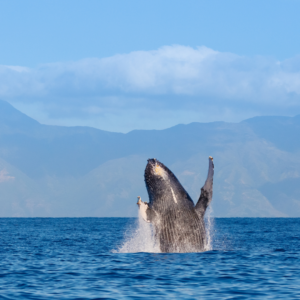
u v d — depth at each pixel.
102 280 50.88
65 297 43.41
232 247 90.19
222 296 43.66
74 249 91.06
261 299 42.62
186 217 58.34
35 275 54.72
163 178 57.84
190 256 62.34
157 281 49.84
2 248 94.62
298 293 44.91
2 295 44.19
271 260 65.62
